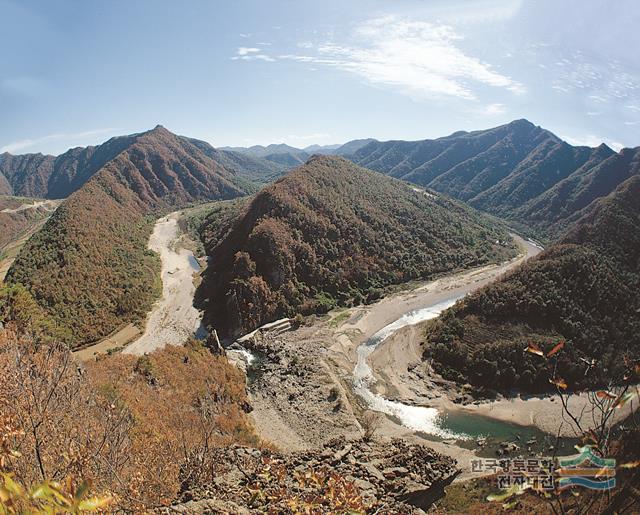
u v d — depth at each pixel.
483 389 51.19
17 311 37.69
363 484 19.33
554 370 5.04
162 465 13.38
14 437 7.11
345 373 53.97
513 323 60.91
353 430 41.22
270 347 59.34
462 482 31.44
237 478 14.49
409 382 52.59
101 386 23.55
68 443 8.17
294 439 38.94
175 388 37.06
